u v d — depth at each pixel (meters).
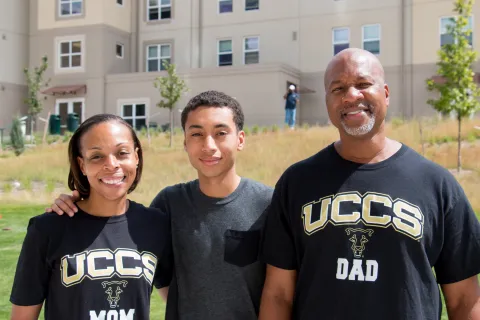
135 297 2.73
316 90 26.53
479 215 8.32
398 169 2.54
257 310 2.94
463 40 14.92
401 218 2.43
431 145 15.00
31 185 13.75
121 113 27.88
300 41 26.94
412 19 24.78
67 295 2.65
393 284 2.39
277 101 24.81
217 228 2.94
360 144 2.58
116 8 29.36
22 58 30.05
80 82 28.78
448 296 2.60
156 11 29.70
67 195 2.89
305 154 15.04
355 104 2.54
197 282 2.91
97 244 2.75
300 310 2.57
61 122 29.06
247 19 27.97
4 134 27.72
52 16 29.61
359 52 2.64
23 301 2.69
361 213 2.48
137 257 2.80
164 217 3.00
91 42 28.61
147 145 18.84
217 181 2.96
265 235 2.80
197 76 26.36
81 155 2.84
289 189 2.69
